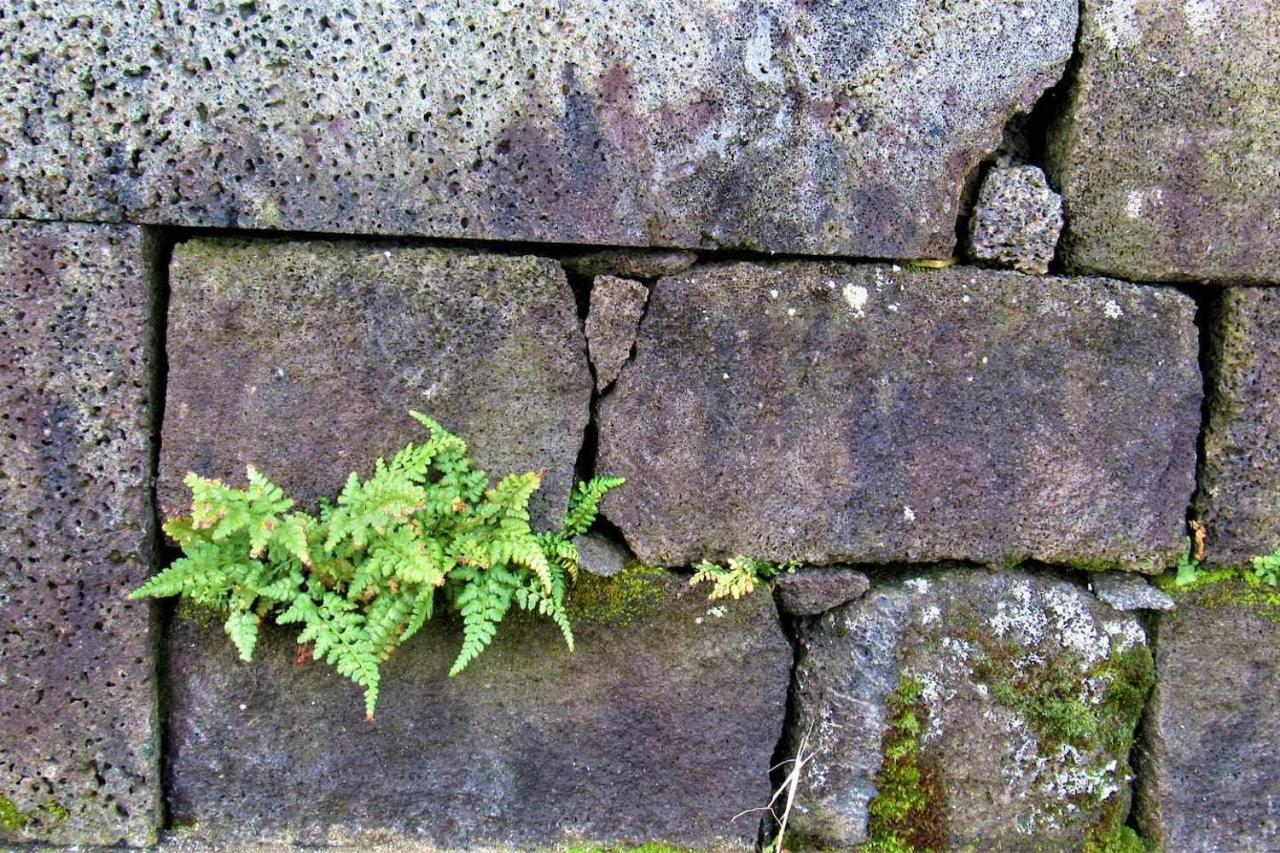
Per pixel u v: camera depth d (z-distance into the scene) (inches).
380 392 43.7
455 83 42.8
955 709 45.6
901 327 44.5
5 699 43.4
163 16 41.9
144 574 43.3
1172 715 46.0
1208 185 44.4
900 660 45.4
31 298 42.4
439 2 42.5
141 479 43.1
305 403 43.4
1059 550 45.4
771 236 43.9
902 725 45.6
